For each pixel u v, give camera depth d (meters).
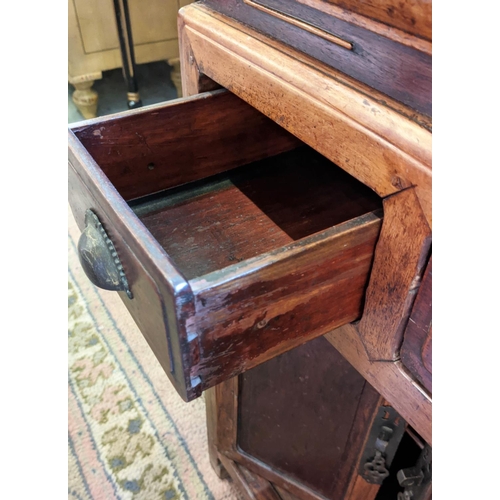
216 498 0.98
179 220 0.64
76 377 1.17
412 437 0.77
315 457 0.78
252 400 0.79
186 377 0.39
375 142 0.39
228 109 0.65
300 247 0.38
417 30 0.35
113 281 0.45
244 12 0.53
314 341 0.62
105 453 1.04
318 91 0.44
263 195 0.68
